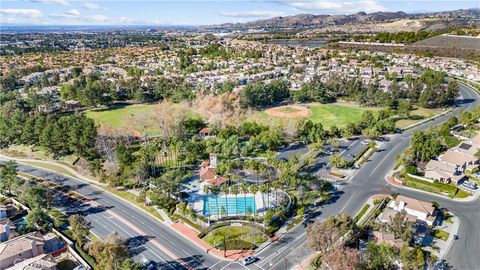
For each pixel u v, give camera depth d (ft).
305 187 395.34
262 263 281.95
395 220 296.71
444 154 437.99
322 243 268.82
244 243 306.76
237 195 388.37
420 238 300.20
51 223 342.44
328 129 587.27
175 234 325.42
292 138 542.57
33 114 637.30
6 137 563.89
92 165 449.48
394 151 499.51
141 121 640.17
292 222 335.67
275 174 422.00
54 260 282.15
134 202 384.88
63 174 461.37
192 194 394.93
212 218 343.87
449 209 349.20
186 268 278.87
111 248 271.90
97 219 352.28
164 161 483.92
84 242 310.24
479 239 302.04
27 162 503.61
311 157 456.45
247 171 447.83
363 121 583.58
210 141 510.17
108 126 613.93
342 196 381.40
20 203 382.42
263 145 517.96
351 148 515.91
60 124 520.83
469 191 382.42
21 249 283.59
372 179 419.54
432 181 398.83
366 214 341.21
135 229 333.83
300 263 279.69
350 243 293.23
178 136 542.16
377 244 282.97
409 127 599.16
